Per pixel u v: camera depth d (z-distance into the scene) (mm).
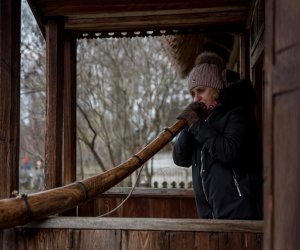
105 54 9820
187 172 9484
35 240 2033
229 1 2832
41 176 9062
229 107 2023
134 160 2111
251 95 2059
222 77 2215
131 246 1970
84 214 3504
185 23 3234
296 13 1038
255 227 1884
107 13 2848
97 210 3523
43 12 2748
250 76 3197
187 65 5793
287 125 1066
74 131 3305
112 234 1984
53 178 2602
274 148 1143
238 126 1924
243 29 3301
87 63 9539
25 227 2029
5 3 2105
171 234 1943
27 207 1711
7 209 1661
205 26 3320
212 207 2057
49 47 2727
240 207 1939
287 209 1055
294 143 1027
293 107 1037
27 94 8578
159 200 3551
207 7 2854
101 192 1972
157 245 1955
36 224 2029
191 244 1929
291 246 1030
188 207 3520
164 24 3242
